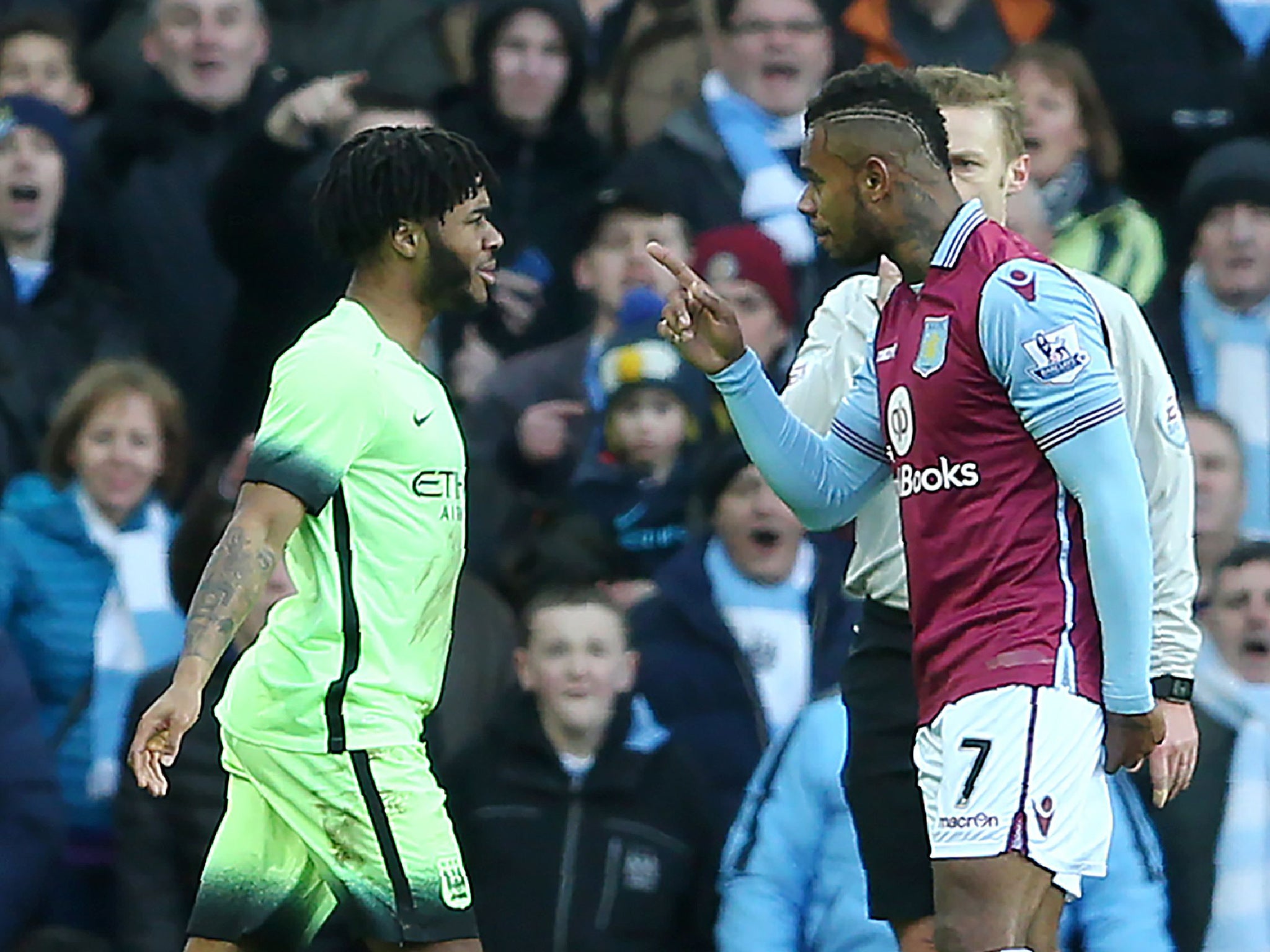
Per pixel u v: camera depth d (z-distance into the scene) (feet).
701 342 50.93
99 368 80.84
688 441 81.51
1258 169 90.74
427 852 49.83
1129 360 52.90
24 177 86.74
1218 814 72.79
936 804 46.96
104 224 89.35
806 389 55.26
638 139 95.04
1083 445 45.37
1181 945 72.08
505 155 91.76
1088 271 88.17
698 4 96.68
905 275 48.16
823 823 67.51
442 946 49.83
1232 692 74.49
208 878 50.52
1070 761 45.96
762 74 90.99
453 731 73.87
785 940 67.10
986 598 46.75
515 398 83.87
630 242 86.84
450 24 97.96
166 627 78.89
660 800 71.10
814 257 90.27
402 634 49.90
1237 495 82.64
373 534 49.42
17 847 72.49
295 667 49.37
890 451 48.44
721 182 90.43
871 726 54.44
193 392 88.74
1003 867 45.85
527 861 70.03
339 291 88.58
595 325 86.74
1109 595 45.60
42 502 79.36
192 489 81.87
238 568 47.73
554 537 78.33
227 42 90.94
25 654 77.97
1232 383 89.25
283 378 49.11
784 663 76.23
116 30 97.81
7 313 86.22
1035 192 87.81
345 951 67.77
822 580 77.71
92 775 76.59
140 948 70.64
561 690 70.69
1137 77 96.73
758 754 74.49
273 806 49.88
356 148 50.93
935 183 47.65
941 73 53.72
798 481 51.42
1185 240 91.50
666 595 76.59
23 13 95.86
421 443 49.78
